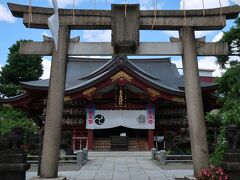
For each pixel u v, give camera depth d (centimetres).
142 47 1275
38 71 5619
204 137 1223
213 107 3825
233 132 1107
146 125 3788
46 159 1208
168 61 4938
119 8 1255
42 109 3956
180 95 3625
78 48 1276
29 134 2467
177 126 3872
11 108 3466
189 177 1235
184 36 1270
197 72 1255
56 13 1105
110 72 3553
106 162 2512
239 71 1391
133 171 1892
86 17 1272
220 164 1172
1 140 1110
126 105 3812
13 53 5509
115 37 1236
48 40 1284
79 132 3856
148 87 3609
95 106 3819
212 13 1260
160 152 2398
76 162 2305
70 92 3600
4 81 5394
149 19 1269
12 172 1082
